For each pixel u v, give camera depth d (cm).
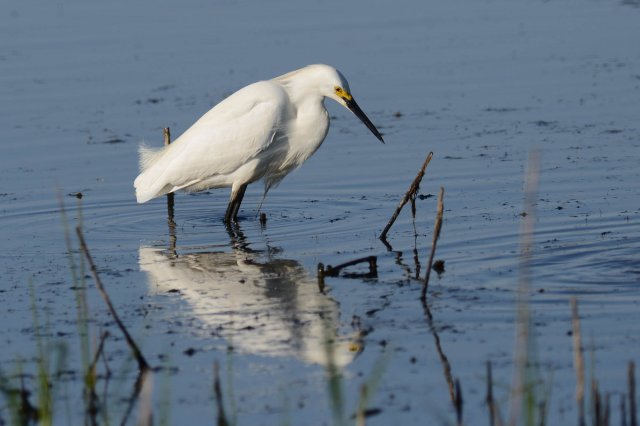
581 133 1836
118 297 1138
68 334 1021
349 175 1689
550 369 888
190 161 1472
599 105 2012
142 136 1916
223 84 2244
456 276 1160
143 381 908
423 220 1424
